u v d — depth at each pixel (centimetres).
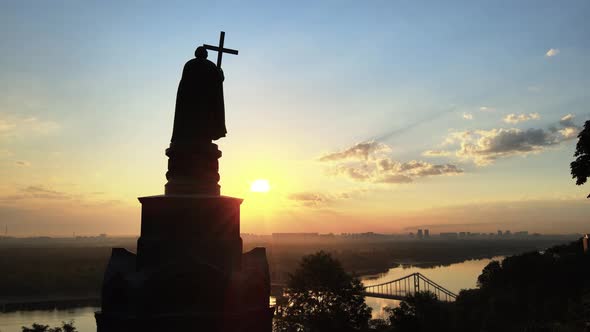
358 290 4975
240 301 1271
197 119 1408
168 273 1213
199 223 1302
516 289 8525
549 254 10288
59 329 5381
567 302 7594
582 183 3244
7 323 10500
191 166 1381
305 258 5091
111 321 1219
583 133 3191
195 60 1446
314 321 4688
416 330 5581
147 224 1302
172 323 1190
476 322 8131
